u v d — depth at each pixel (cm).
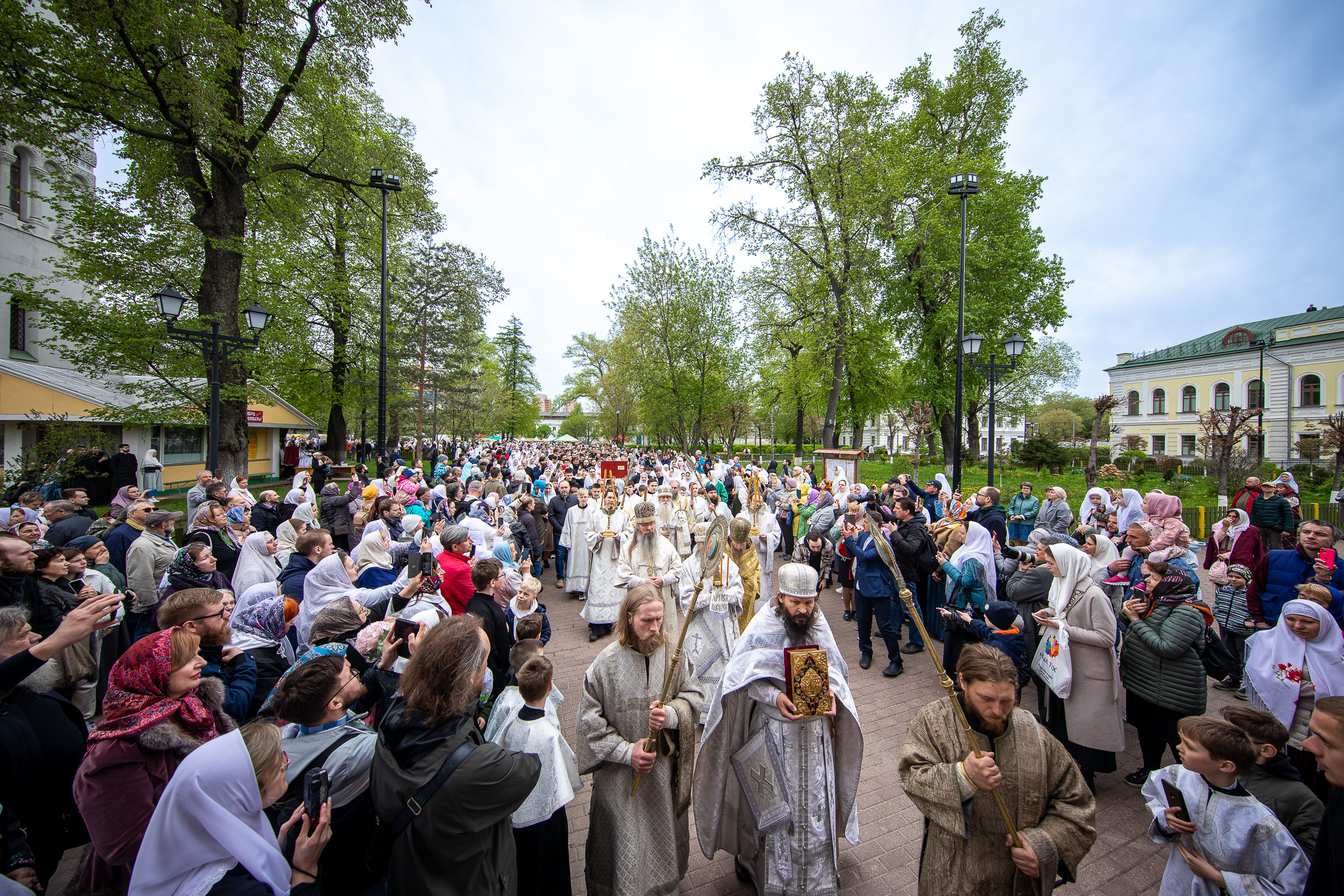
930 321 2723
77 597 409
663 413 3438
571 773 304
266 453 2861
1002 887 237
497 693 408
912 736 261
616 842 288
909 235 2494
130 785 230
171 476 2142
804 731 298
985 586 586
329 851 241
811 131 2312
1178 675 415
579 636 794
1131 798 433
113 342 1284
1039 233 2711
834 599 997
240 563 550
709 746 310
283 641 429
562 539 1029
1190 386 4672
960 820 232
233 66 1146
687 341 3244
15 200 2008
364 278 2333
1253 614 581
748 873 334
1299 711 377
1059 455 3300
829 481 1408
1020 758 238
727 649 501
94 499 1418
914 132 2648
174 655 247
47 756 281
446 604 412
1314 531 542
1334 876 206
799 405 3016
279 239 1791
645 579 606
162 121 1204
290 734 256
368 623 406
